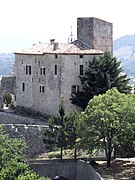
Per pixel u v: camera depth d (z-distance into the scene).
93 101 69.06
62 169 72.69
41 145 81.25
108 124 66.62
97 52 91.25
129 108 65.81
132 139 65.69
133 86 88.31
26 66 98.25
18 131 82.62
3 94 103.44
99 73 86.69
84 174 68.69
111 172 64.12
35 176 51.53
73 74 90.25
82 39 97.38
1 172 53.97
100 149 70.50
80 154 77.44
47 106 93.50
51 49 94.00
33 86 96.69
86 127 68.00
